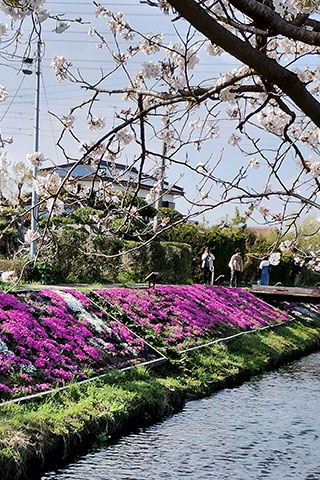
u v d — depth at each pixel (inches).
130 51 194.4
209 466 333.7
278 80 119.3
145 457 337.4
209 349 605.6
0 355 386.3
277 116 181.5
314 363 719.1
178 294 749.3
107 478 302.2
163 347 552.1
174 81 176.2
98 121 207.9
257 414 450.9
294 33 117.6
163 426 402.6
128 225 196.9
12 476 282.4
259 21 117.4
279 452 366.6
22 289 530.6
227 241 1212.5
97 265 807.7
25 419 318.3
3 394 350.0
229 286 1098.7
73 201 206.5
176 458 341.4
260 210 229.6
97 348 471.2
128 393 408.2
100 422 358.0
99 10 202.2
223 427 409.7
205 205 168.9
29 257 711.7
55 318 478.3
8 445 289.1
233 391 525.3
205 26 112.0
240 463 342.6
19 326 429.4
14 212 214.5
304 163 166.6
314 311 1123.3
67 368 417.1
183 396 474.3
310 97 122.3
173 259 981.2
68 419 339.6
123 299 621.0
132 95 195.0
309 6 129.6
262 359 660.1
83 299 555.2
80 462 320.8
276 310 964.0
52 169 192.7
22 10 146.7
